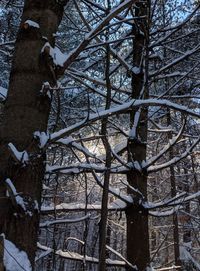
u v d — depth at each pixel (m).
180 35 6.08
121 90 5.50
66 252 4.30
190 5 6.11
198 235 11.93
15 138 2.33
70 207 4.40
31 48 2.57
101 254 2.34
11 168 2.23
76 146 2.98
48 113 2.52
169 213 5.02
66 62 2.62
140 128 5.25
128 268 4.82
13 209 2.15
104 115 2.64
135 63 5.58
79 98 6.27
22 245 2.10
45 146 2.36
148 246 4.94
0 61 6.27
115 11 2.62
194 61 6.45
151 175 11.16
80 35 6.24
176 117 7.44
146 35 3.60
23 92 2.45
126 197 4.97
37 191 2.27
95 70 6.11
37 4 2.72
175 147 8.75
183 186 10.91
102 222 2.44
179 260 9.14
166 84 6.64
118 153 5.26
